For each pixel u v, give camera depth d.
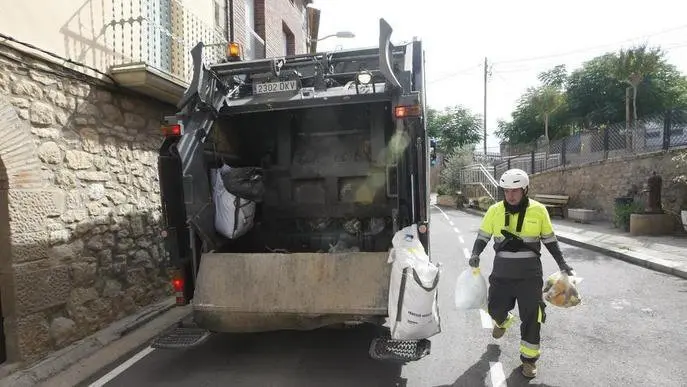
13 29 4.48
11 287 4.39
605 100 32.94
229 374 4.37
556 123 36.19
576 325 5.43
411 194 4.39
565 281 4.16
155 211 6.75
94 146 5.56
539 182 19.00
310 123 5.55
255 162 5.70
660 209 11.41
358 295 4.10
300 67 5.41
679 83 31.64
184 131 4.56
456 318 5.85
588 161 16.09
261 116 5.52
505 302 4.28
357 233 5.33
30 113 4.66
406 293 3.82
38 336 4.64
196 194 4.54
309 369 4.42
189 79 7.66
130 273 6.15
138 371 4.52
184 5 7.76
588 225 13.90
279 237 5.49
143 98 6.50
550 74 38.41
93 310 5.43
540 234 4.21
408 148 4.33
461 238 12.84
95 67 5.57
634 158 13.09
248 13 11.78
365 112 5.40
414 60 5.17
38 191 4.70
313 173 5.34
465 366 4.41
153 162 6.73
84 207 5.37
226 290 4.32
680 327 5.29
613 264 8.72
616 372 4.19
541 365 4.37
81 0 5.37
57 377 4.38
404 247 4.04
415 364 4.47
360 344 5.02
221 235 4.93
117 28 6.00
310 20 18.48
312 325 4.20
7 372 4.30
